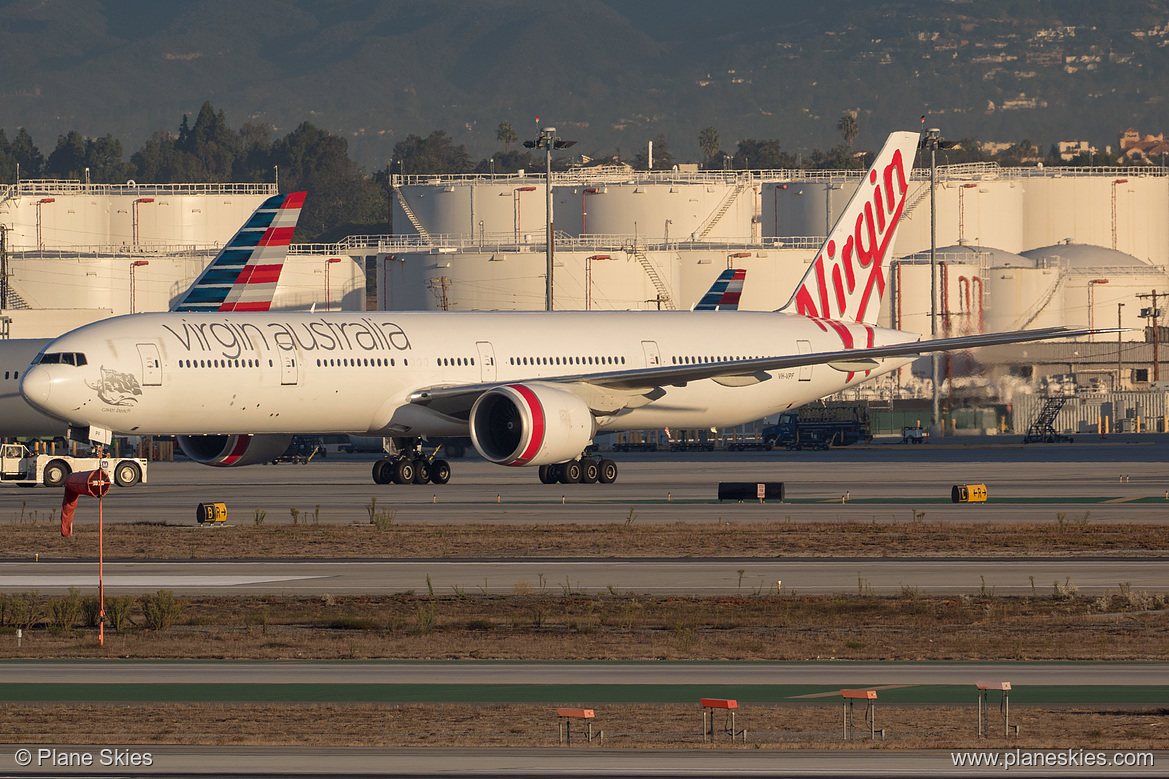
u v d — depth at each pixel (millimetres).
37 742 69562
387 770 64375
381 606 114750
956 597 117000
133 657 93688
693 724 73688
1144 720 74000
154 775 63719
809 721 74188
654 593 121062
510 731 72000
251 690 83062
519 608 113250
